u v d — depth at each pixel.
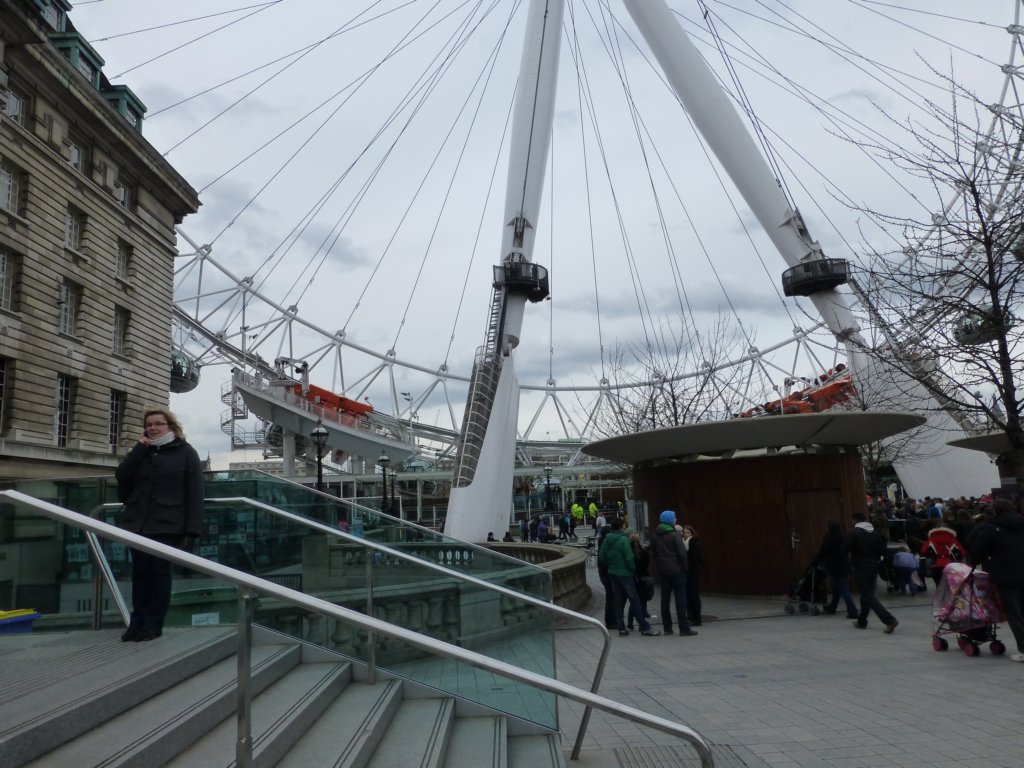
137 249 31.00
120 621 5.87
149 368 31.64
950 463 34.22
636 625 13.65
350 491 70.31
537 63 36.09
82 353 26.92
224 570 3.57
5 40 23.28
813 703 7.28
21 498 4.11
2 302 23.53
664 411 42.19
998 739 5.88
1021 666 8.70
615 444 17.45
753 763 5.47
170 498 5.93
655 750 5.76
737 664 9.55
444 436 84.12
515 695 5.30
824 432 15.73
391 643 5.24
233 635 5.05
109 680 3.89
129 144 29.55
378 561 6.52
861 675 8.56
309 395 62.84
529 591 8.06
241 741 3.38
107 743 3.31
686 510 17.66
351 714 4.47
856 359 32.19
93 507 7.43
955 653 9.77
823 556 13.98
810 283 34.59
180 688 4.20
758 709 7.10
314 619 5.23
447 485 75.31
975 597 9.49
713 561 17.14
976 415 17.58
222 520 7.13
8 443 22.88
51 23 28.28
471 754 4.50
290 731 3.91
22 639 5.48
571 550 18.16
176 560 3.66
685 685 8.33
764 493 16.62
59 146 25.86
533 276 33.75
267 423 66.88
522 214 34.72
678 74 36.97
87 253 27.47
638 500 19.11
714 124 36.38
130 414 30.19
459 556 9.23
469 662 3.78
